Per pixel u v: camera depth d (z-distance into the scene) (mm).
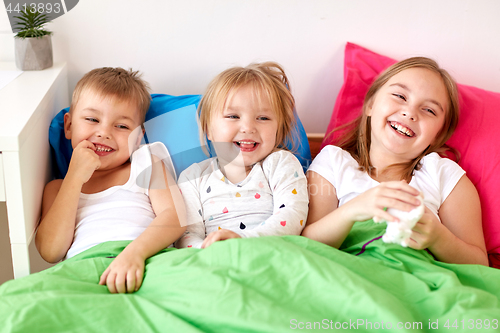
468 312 653
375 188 830
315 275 689
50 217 920
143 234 902
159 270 773
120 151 1045
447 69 1355
